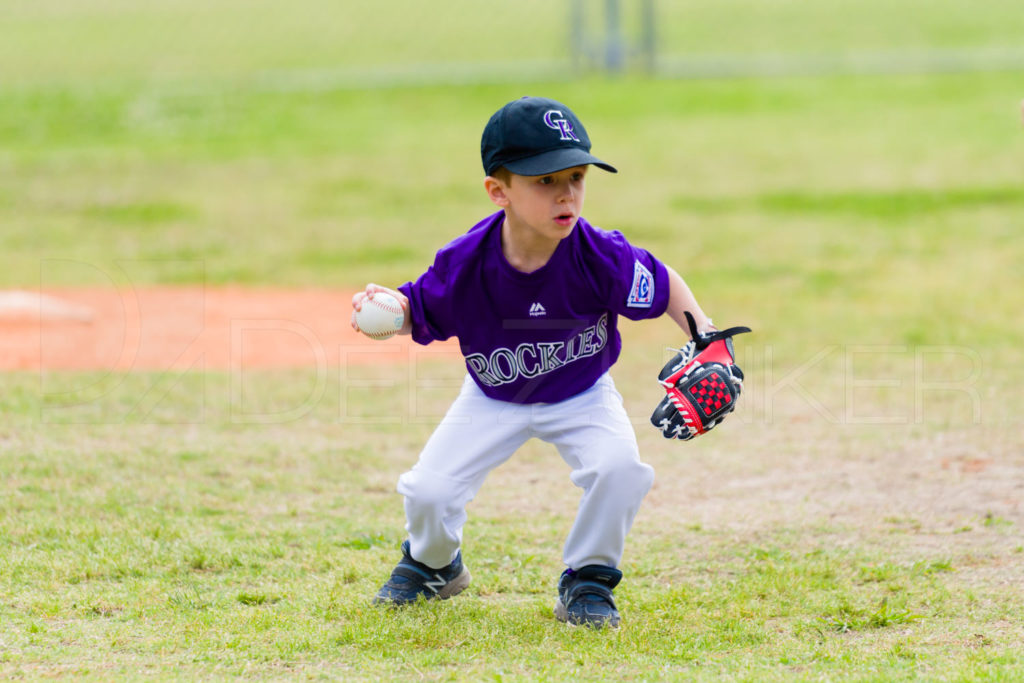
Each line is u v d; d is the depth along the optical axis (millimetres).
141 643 11586
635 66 69438
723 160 46875
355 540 14812
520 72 69250
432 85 65562
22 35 95875
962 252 32469
